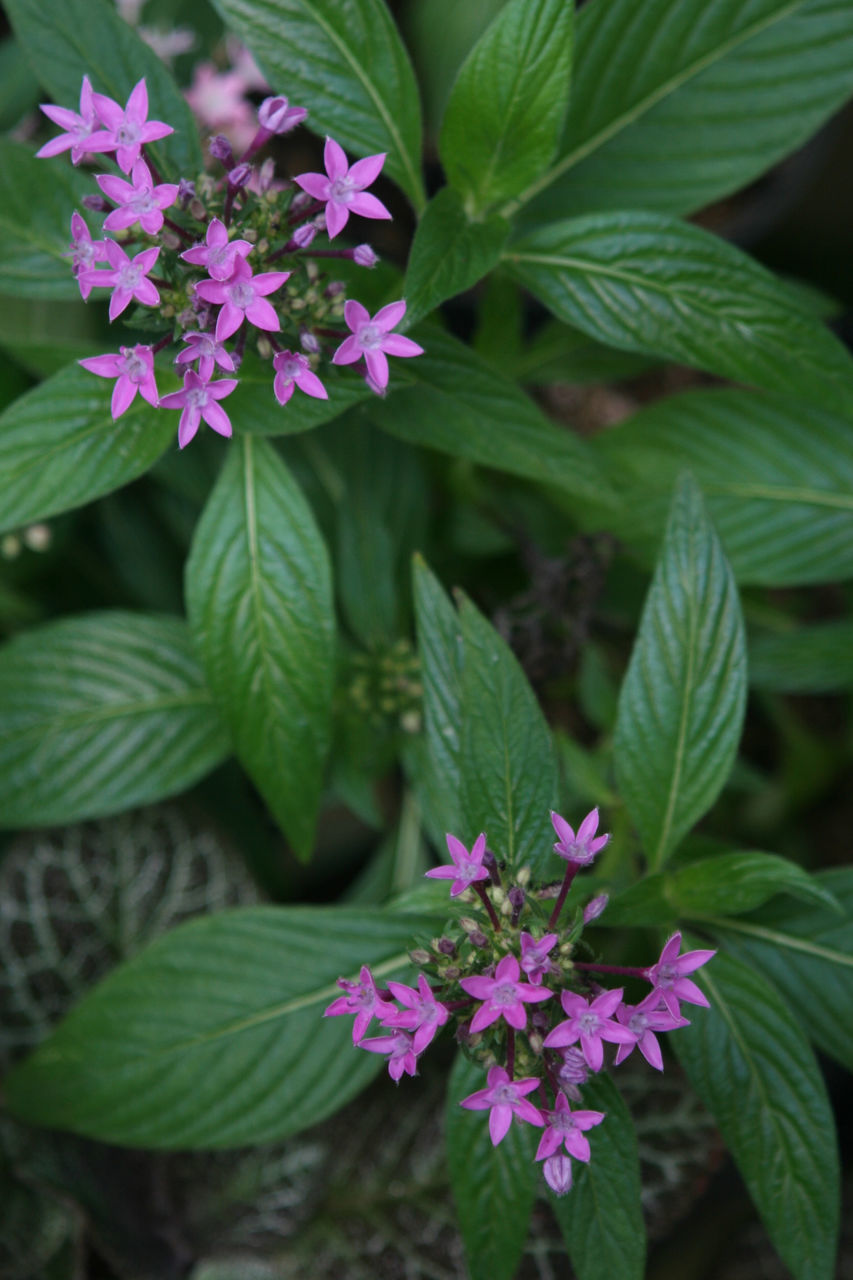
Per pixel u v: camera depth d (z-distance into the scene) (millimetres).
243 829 830
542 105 686
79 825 800
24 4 696
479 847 638
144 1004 715
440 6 855
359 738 757
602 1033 625
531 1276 751
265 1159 806
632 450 787
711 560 687
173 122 701
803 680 794
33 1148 791
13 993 792
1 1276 773
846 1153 854
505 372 792
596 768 777
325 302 664
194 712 756
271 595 709
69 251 662
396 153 703
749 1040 688
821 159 902
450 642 688
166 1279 797
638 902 686
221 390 646
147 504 834
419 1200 789
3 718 747
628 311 708
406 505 799
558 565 789
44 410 686
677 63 736
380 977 709
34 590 833
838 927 708
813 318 699
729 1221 829
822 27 734
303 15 690
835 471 776
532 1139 675
